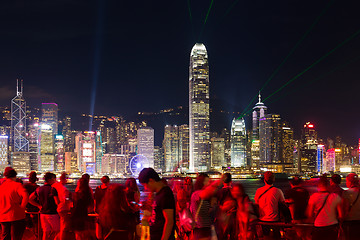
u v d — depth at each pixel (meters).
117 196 9.38
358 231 11.45
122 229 9.31
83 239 12.88
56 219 13.45
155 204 8.71
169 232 8.43
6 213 12.92
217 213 11.80
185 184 13.56
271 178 12.22
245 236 11.66
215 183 10.79
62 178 13.56
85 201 12.85
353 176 11.81
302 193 11.95
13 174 13.24
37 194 13.52
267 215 11.98
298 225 11.66
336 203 10.91
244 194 11.85
